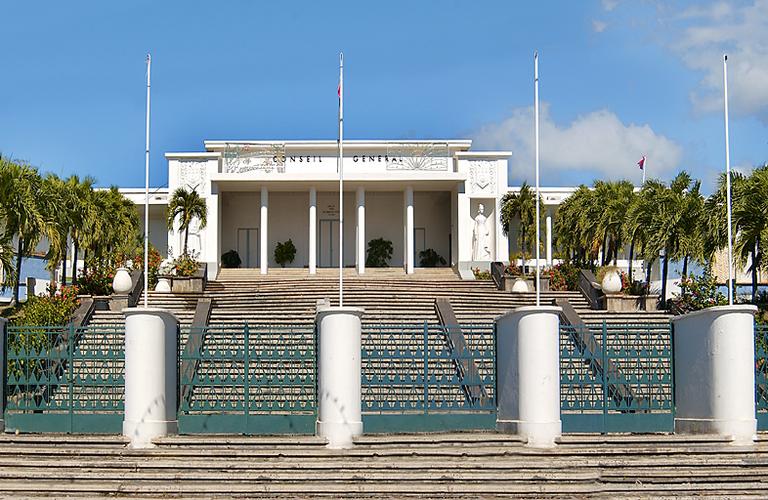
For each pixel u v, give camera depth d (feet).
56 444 55.11
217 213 155.84
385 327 60.44
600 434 57.41
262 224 155.22
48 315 87.51
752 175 95.55
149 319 56.34
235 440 54.75
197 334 60.34
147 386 55.72
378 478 49.65
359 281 120.67
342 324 56.08
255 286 118.93
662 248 109.50
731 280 57.62
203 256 154.71
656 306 103.50
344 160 157.99
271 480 49.57
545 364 55.93
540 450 53.31
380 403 61.00
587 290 107.76
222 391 61.26
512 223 169.78
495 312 100.17
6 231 99.76
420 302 104.12
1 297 136.15
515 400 56.65
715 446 53.78
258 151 156.76
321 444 54.75
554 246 159.94
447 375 60.13
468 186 158.92
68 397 63.46
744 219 95.25
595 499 48.26
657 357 60.64
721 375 55.67
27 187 100.37
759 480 50.37
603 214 135.54
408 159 156.66
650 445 54.24
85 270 125.70
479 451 52.95
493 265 123.44
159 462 51.16
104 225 131.03
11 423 58.90
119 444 54.95
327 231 173.88
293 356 58.70
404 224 161.27
